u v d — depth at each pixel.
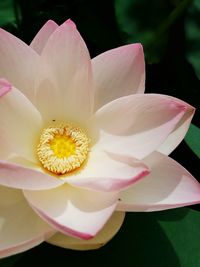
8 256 0.68
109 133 0.74
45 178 0.67
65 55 0.72
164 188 0.71
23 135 0.73
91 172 0.73
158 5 0.88
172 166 0.72
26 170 0.65
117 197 0.67
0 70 0.72
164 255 0.72
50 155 0.74
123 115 0.73
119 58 0.74
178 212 0.75
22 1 0.88
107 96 0.75
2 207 0.69
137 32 0.87
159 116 0.71
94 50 0.90
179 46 0.89
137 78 0.75
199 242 0.73
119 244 0.73
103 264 0.72
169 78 0.89
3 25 0.86
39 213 0.66
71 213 0.68
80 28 0.89
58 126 0.75
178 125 0.73
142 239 0.73
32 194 0.69
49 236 0.68
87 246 0.69
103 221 0.65
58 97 0.74
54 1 0.90
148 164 0.72
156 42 0.87
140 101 0.71
